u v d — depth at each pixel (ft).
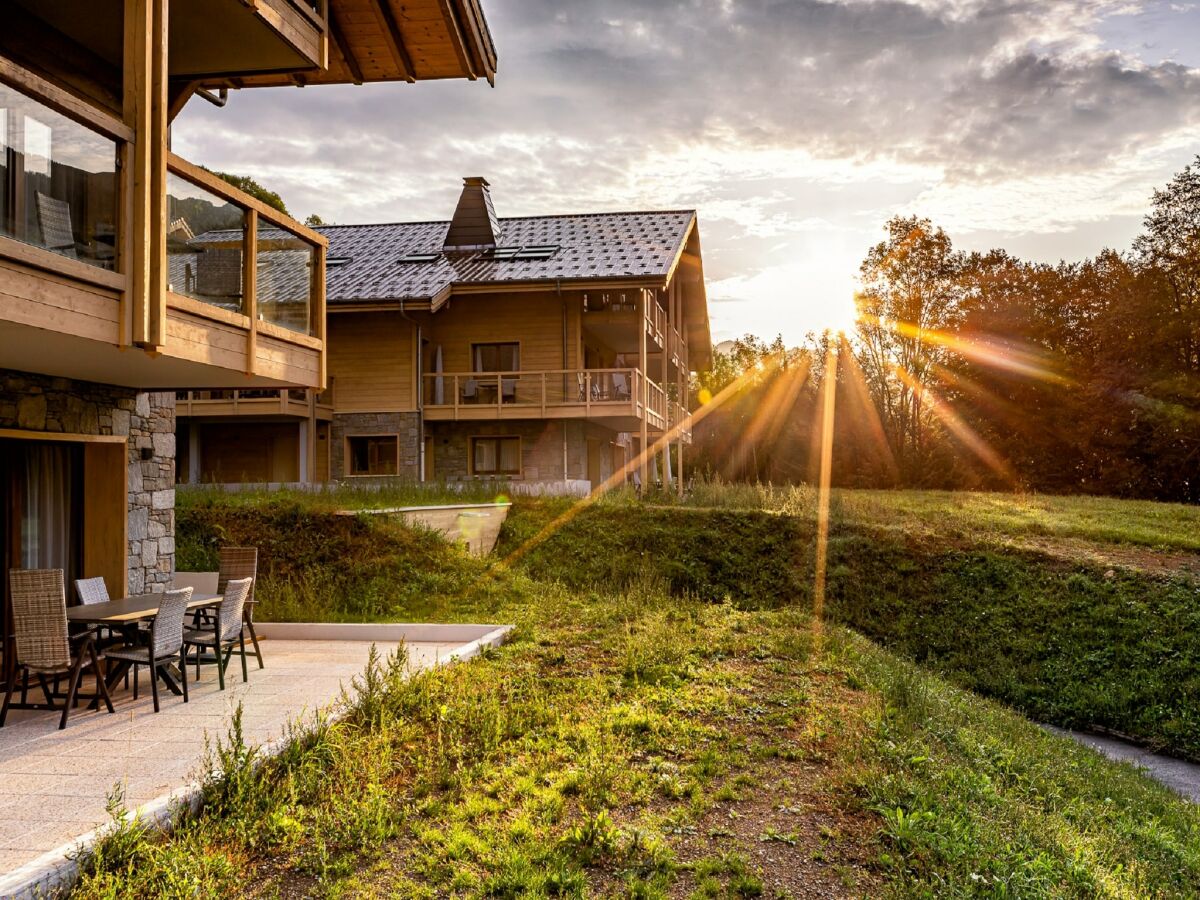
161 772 17.44
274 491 66.23
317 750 18.56
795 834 16.53
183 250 21.88
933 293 136.15
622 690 26.23
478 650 30.91
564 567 56.08
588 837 15.53
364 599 41.86
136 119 19.65
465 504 59.57
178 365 23.34
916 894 14.14
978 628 47.01
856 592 52.26
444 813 16.65
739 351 209.67
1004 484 122.01
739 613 42.65
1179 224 109.50
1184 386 102.27
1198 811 25.30
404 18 34.99
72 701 22.65
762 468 155.22
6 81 15.94
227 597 25.40
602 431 94.99
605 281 78.33
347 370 81.76
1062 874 15.84
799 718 24.23
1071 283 128.26
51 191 17.35
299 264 28.50
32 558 26.48
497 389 81.10
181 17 27.25
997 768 22.91
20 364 23.25
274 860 14.42
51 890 12.25
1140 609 45.03
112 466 28.86
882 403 138.92
